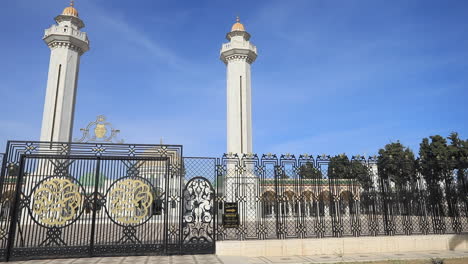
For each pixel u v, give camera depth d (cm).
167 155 1288
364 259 1150
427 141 3625
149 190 1250
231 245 1208
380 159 1420
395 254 1251
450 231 1426
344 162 1382
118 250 1175
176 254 1198
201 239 1302
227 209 1255
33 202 1159
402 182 1406
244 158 1320
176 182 1276
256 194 1312
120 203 1220
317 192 1334
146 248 1193
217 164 1305
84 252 1153
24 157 1181
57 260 1102
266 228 1274
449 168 1450
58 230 1162
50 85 3316
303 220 1305
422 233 1380
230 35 3822
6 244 1127
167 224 1220
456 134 3503
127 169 1245
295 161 1341
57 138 3186
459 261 1129
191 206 1259
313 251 1248
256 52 3831
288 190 1312
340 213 1330
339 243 1273
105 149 1255
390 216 1373
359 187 1372
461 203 1438
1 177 1152
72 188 1192
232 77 3647
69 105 3334
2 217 1138
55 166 1204
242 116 3534
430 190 1425
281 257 1194
